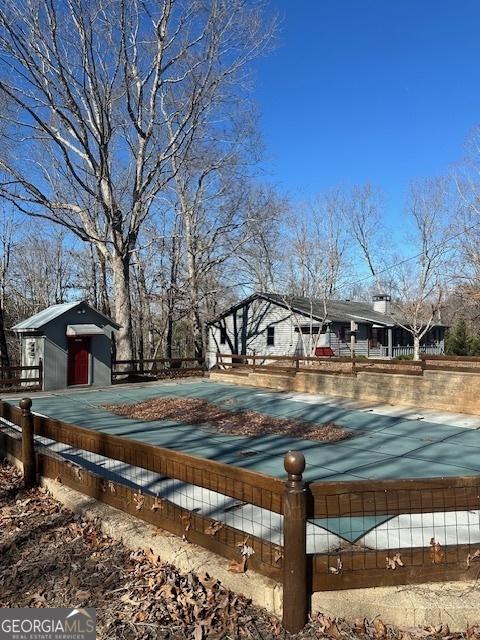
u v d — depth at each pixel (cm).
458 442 855
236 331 3300
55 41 1686
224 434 937
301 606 300
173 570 365
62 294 4172
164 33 1869
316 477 655
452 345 3316
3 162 1756
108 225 2227
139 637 300
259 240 3162
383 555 314
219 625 306
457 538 433
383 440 880
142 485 602
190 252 2567
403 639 288
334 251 3431
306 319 3014
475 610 295
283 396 1449
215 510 520
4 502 551
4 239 3706
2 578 378
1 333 2577
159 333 3238
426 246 3234
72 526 462
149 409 1246
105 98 1789
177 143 2066
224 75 1956
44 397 1505
